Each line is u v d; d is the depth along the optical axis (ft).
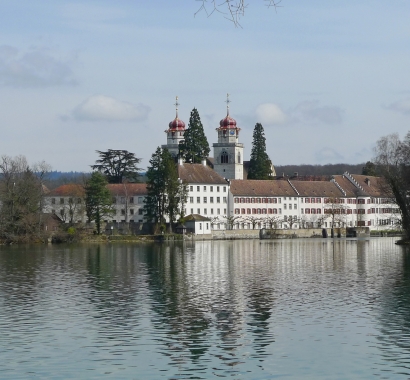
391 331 199.21
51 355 177.06
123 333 198.80
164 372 163.73
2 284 301.84
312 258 441.68
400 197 539.70
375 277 322.55
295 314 224.12
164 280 316.19
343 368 165.89
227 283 303.07
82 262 417.28
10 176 632.38
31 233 639.35
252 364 169.27
